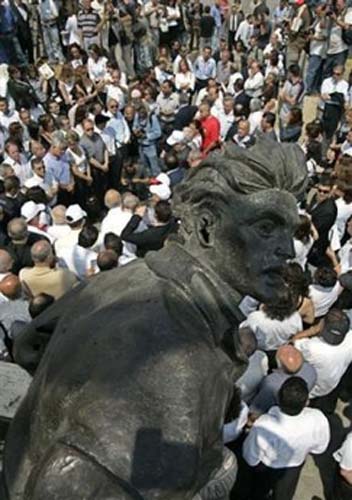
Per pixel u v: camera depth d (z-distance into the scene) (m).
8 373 3.49
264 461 5.77
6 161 11.95
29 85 14.52
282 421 5.75
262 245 1.94
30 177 12.12
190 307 1.94
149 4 20.42
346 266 9.46
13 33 18.56
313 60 17.91
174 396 1.74
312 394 6.93
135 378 1.75
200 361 1.83
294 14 19.19
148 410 1.72
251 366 6.12
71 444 1.71
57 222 9.20
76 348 1.91
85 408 1.75
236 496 6.05
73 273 7.70
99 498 1.64
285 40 18.98
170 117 15.18
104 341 1.85
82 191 12.74
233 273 1.98
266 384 6.17
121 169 13.77
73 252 8.33
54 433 1.87
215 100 15.00
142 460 1.67
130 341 1.83
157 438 1.69
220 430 1.96
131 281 2.07
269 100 14.81
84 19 19.05
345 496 6.13
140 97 14.58
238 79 16.16
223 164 1.96
